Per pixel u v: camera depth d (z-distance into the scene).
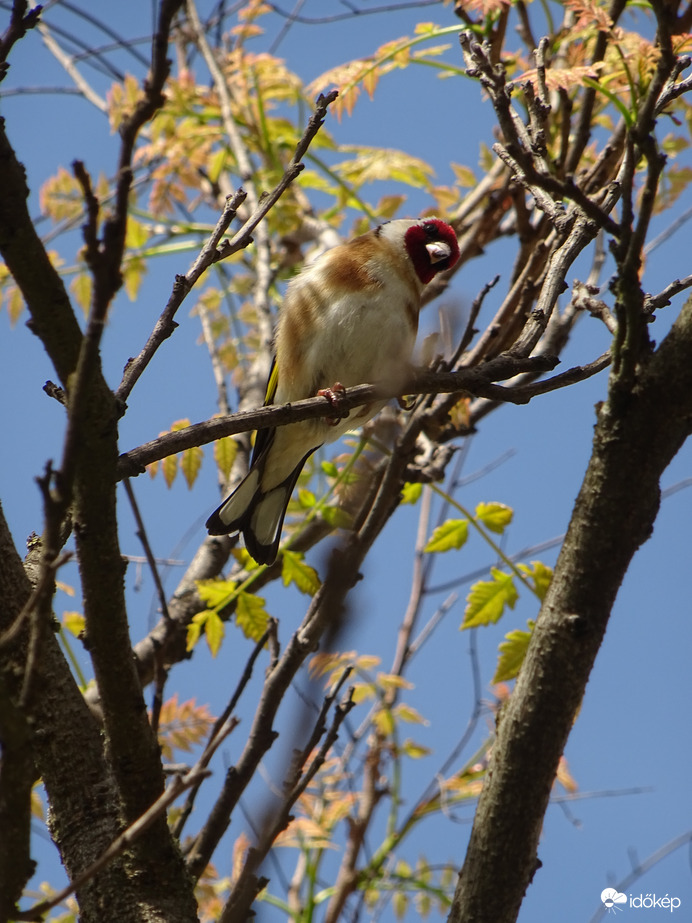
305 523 8.31
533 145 6.68
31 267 4.34
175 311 5.55
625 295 5.21
